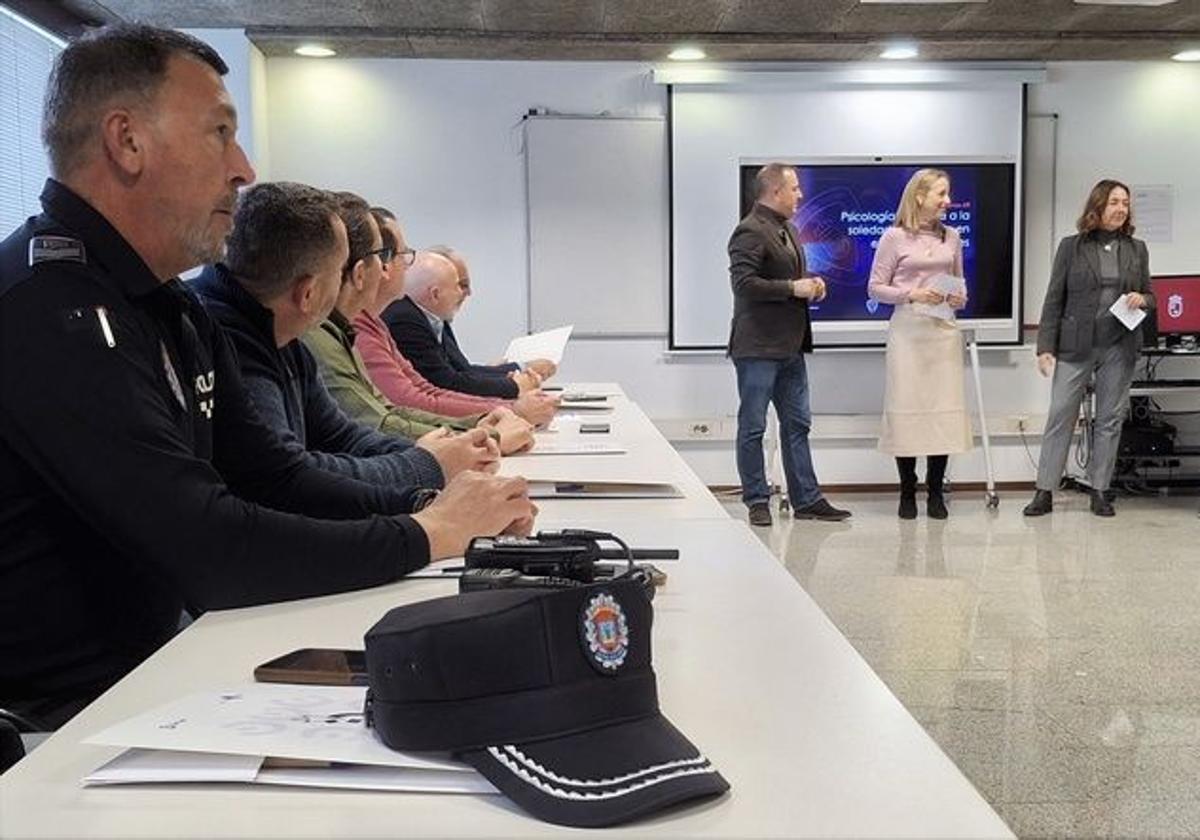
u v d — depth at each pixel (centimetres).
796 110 582
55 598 117
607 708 70
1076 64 592
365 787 69
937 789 68
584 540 113
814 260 589
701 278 588
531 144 575
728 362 595
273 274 172
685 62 579
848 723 80
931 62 583
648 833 62
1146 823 209
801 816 64
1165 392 600
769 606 112
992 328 591
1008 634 331
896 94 585
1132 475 595
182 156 123
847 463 605
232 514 111
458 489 135
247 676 91
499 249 583
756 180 509
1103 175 600
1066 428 525
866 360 600
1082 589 384
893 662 305
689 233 585
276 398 173
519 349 411
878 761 73
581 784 65
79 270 115
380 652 72
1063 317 520
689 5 485
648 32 532
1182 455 583
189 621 139
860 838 62
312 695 84
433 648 70
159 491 108
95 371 109
